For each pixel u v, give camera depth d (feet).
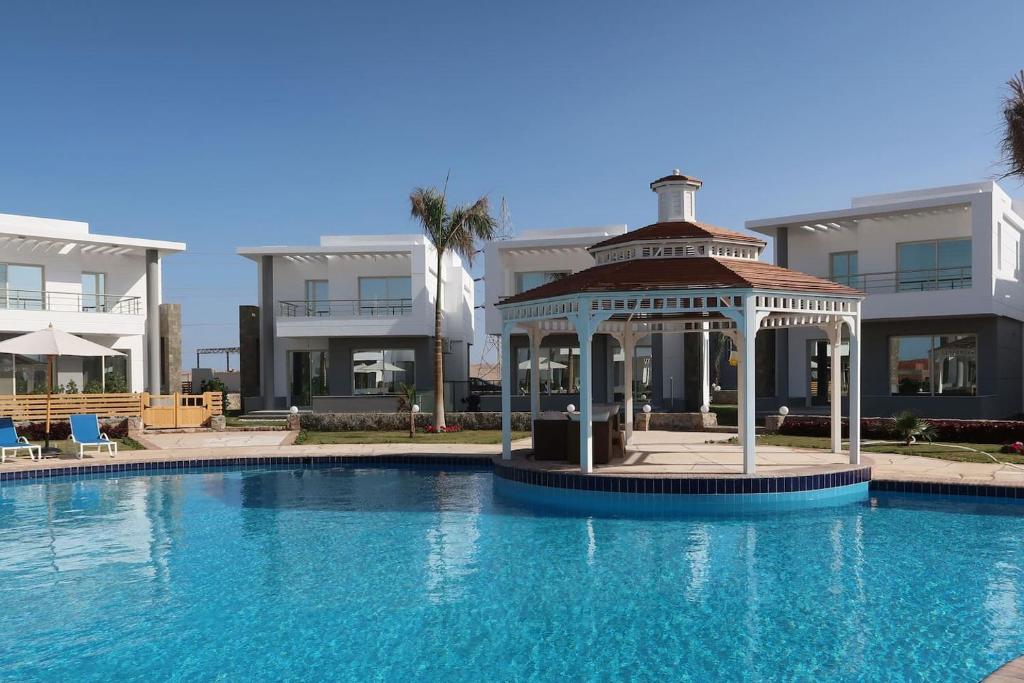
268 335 102.42
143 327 95.40
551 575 27.25
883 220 81.35
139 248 93.91
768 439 61.21
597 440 45.34
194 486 47.93
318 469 55.26
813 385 89.92
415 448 61.21
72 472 51.65
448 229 78.13
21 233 83.51
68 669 19.31
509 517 37.37
